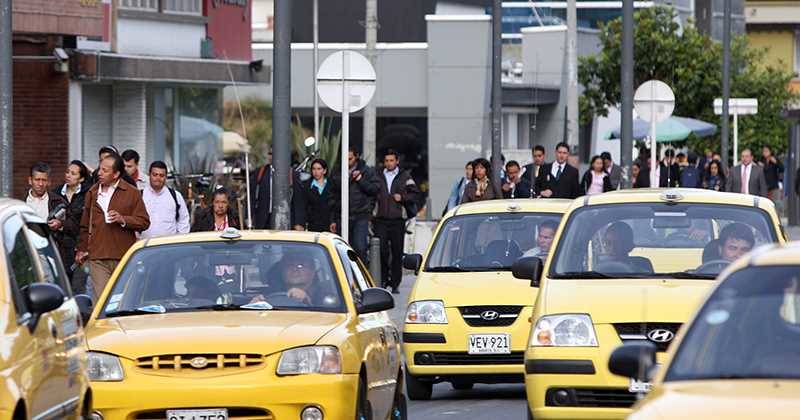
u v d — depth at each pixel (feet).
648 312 94.22
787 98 432.25
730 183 315.37
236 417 85.97
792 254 64.90
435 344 124.98
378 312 102.17
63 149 223.30
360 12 443.32
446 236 135.64
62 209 151.12
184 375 86.38
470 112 381.19
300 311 94.48
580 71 413.80
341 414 86.58
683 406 55.06
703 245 104.83
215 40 265.95
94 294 139.85
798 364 60.03
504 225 135.85
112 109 242.78
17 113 223.10
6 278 73.77
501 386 139.03
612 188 231.71
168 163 253.65
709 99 417.90
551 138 405.59
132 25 243.81
